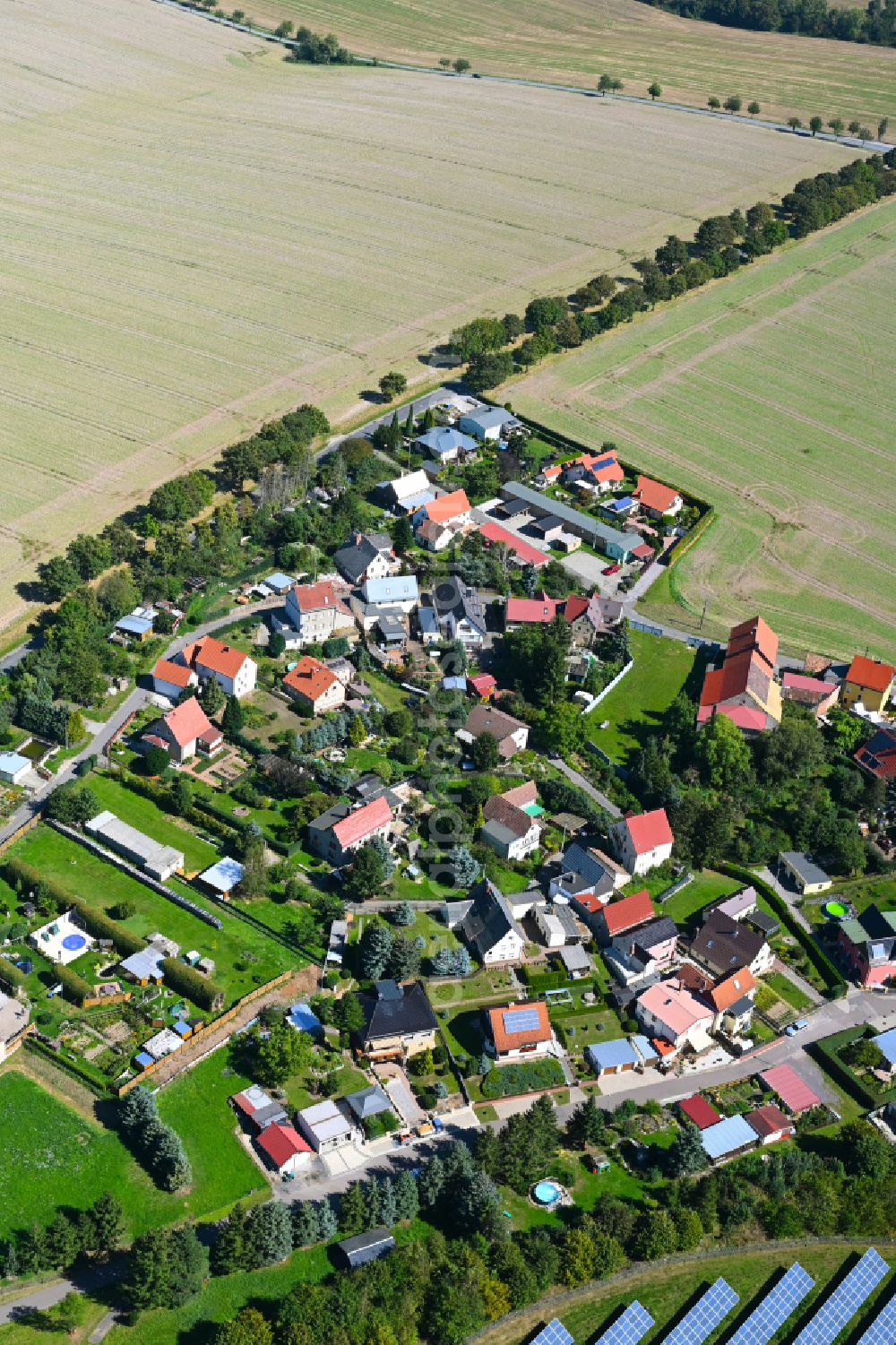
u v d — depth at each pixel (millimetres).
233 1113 155875
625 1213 146750
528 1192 151125
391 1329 131875
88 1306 135625
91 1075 156750
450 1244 142375
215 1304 136375
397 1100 159750
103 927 174750
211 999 165500
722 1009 173500
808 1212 151125
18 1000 164250
